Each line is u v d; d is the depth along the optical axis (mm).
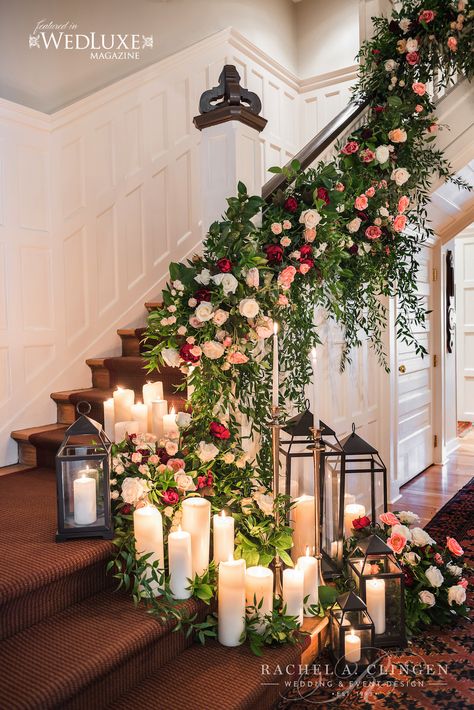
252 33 4746
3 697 1263
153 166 3729
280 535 1997
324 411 2945
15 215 2842
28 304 2916
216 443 2105
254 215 2020
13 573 1556
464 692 1772
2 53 2840
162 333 2047
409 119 3020
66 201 3127
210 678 1590
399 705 1713
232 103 2129
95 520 1820
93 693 1434
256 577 1800
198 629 1747
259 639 1739
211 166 2217
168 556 1825
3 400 2783
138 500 1838
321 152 2664
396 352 3861
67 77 3172
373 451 2318
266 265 2133
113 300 3424
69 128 3135
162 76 3787
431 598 2127
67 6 3180
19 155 2865
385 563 2084
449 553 2359
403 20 3010
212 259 2055
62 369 3092
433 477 4422
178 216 3953
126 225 3521
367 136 2818
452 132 3141
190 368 2256
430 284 4656
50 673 1348
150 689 1542
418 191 3047
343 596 1923
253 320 1990
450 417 5293
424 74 3000
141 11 3652
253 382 2146
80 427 1871
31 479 2508
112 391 3033
